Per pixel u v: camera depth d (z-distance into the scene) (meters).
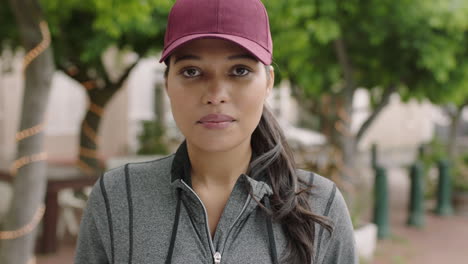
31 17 2.83
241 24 0.98
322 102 7.28
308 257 1.06
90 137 6.21
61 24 4.96
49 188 5.01
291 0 3.88
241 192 1.08
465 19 4.11
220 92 0.97
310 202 1.15
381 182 6.28
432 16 4.15
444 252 5.78
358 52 5.09
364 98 14.67
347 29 4.62
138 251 1.06
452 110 9.72
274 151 1.12
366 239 5.17
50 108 10.41
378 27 4.46
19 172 3.07
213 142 0.99
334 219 1.16
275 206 1.08
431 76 4.96
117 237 1.10
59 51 5.24
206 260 1.04
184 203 1.08
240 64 0.98
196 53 0.97
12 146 9.65
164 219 1.08
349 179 5.36
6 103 9.56
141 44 5.46
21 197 3.09
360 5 4.30
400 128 16.61
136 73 11.44
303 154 6.38
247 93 0.99
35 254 5.05
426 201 8.53
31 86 2.97
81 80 6.16
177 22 1.00
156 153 8.95
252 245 1.05
